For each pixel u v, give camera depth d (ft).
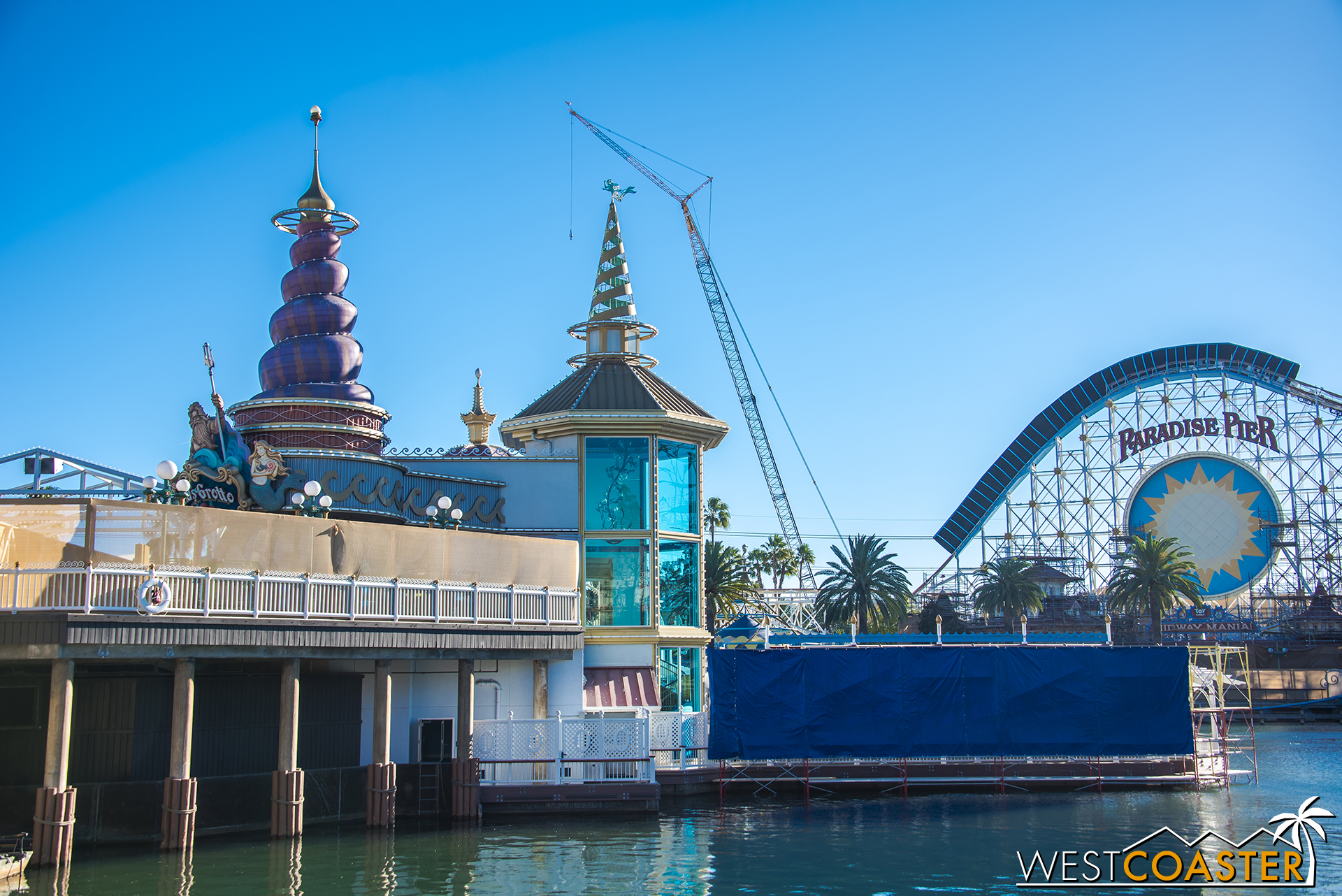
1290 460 436.76
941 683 144.87
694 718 142.92
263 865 93.76
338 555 110.01
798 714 142.20
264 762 112.37
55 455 142.92
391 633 111.14
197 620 97.09
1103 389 458.91
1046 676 147.02
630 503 153.58
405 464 152.25
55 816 90.27
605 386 159.02
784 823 119.55
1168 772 150.20
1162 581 372.58
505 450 175.94
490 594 121.39
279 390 155.84
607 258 178.09
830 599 353.31
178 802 97.66
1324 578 434.30
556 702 134.31
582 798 122.31
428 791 120.57
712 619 321.11
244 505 130.21
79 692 104.58
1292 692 383.86
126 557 96.48
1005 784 148.56
